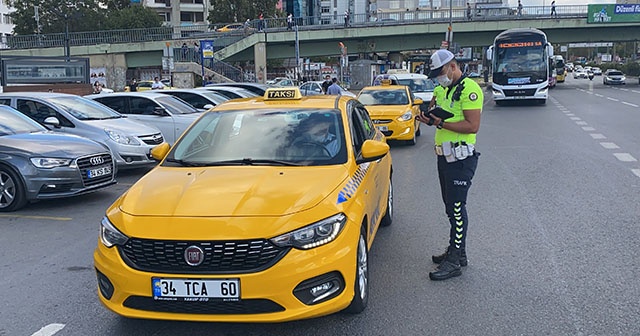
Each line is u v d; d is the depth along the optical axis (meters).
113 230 3.89
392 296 4.77
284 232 3.69
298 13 107.31
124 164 10.85
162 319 3.73
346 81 49.03
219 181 4.27
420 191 9.03
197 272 3.64
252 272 3.61
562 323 4.19
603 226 6.67
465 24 48.31
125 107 13.48
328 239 3.82
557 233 6.45
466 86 4.90
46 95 11.49
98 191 9.70
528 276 5.15
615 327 4.11
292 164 4.68
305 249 3.71
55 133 9.09
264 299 3.62
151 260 3.71
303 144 4.96
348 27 48.69
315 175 4.39
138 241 3.74
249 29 49.41
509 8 49.50
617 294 4.70
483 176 9.98
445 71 4.93
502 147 13.64
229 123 5.36
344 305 3.89
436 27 48.59
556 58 62.44
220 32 49.75
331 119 5.27
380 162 6.04
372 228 5.05
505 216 7.25
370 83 44.72
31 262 5.89
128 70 52.09
